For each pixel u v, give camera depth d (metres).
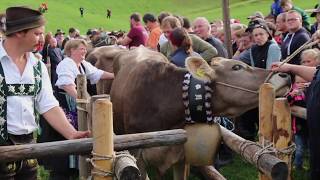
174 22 7.14
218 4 73.50
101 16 60.34
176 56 5.44
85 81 5.10
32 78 3.24
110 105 2.96
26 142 3.29
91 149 3.16
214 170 4.91
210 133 4.32
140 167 4.73
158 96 4.62
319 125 3.70
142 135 3.24
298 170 6.27
